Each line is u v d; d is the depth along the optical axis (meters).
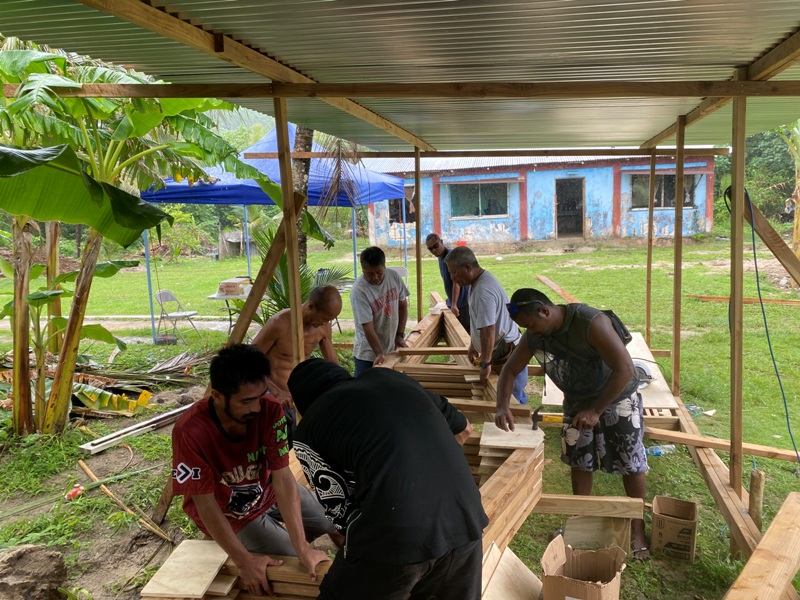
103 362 8.38
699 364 7.62
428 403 2.03
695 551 3.55
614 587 2.44
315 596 2.27
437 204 20.89
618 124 5.66
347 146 7.19
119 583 3.42
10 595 2.74
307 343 3.82
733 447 3.77
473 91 3.14
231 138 27.89
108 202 3.80
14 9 2.42
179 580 2.27
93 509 4.25
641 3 2.46
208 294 15.35
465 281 4.28
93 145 5.71
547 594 2.51
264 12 2.51
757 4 2.48
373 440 1.83
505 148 7.75
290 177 3.56
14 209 3.66
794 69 3.51
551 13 2.58
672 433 4.38
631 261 17.39
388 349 5.12
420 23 2.70
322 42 2.95
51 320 6.02
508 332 4.43
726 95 3.10
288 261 3.60
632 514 3.14
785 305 11.23
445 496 1.84
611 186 19.91
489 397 3.99
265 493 2.59
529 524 4.04
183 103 4.46
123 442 5.47
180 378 7.41
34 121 4.58
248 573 2.28
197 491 2.20
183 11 2.47
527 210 20.47
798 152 13.12
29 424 5.60
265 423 2.35
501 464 3.15
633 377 3.50
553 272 16.03
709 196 19.77
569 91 3.10
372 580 1.83
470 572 1.95
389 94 3.20
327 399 1.98
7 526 4.05
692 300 11.88
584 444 3.58
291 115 4.86
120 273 20.45
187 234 23.94
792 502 2.92
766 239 3.77
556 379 3.57
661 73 3.64
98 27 2.65
